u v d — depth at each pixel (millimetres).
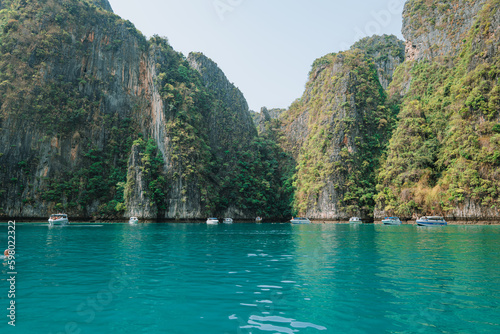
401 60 151875
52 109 90812
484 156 75250
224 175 117750
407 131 95688
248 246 29141
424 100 109875
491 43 88375
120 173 97000
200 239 36969
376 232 49406
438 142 90938
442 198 79000
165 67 112375
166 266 17922
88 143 96062
